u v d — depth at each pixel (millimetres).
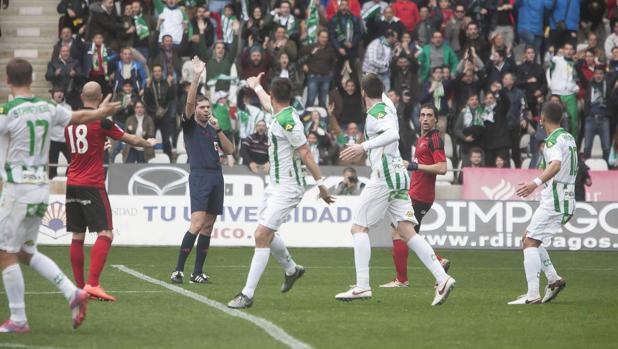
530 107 55781
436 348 19141
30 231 20531
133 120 51750
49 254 41438
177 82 55438
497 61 55469
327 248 46281
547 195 26250
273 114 24734
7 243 20250
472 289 30828
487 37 60250
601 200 49938
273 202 24453
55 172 51906
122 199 46281
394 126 24391
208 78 55625
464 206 46312
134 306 24953
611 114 55531
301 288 30094
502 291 30188
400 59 54562
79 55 54062
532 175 49812
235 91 55625
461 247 46219
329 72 56000
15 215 20156
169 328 21234
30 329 21000
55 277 20234
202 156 31391
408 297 27938
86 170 26188
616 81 55125
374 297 27844
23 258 20609
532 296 26469
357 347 19078
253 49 54875
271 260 40469
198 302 25844
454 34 58844
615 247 46688
